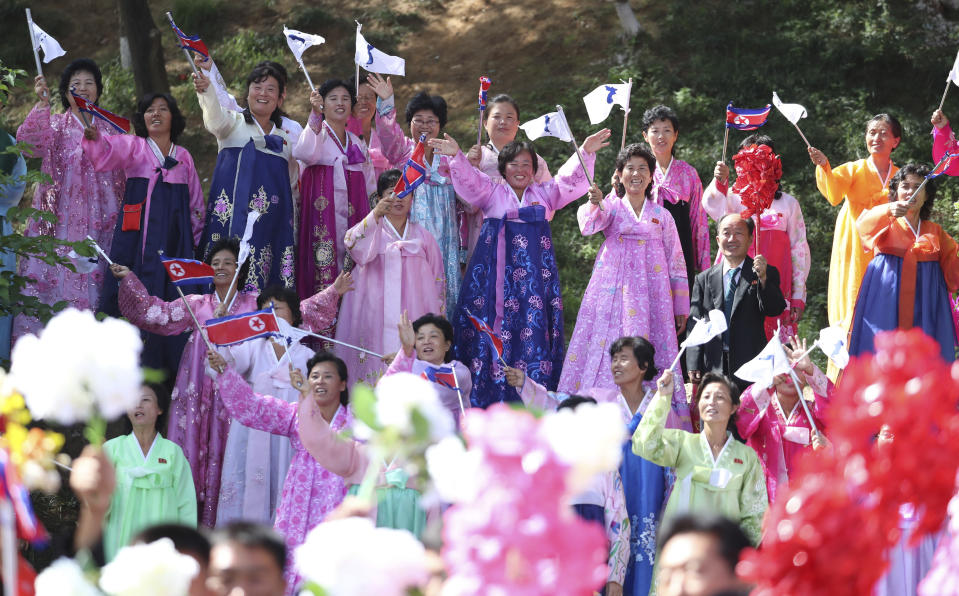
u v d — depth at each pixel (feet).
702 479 44.88
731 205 60.64
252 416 45.39
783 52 111.14
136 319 52.95
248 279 56.13
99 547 35.47
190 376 52.95
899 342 16.65
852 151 96.99
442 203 60.13
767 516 17.53
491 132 62.85
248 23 127.44
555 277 56.80
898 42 110.32
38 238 49.26
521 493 14.40
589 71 114.32
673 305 56.95
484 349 55.16
